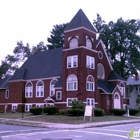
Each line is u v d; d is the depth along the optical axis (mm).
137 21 53594
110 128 21438
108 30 54219
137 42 51719
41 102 44812
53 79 43500
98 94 40406
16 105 48531
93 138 14711
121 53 54906
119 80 44906
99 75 43812
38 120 29062
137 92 66125
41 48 72000
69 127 21812
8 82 52719
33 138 14797
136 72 53938
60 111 37125
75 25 39031
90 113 27875
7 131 18891
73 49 38656
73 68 38219
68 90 38281
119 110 39312
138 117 37250
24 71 50000
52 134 16906
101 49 45344
